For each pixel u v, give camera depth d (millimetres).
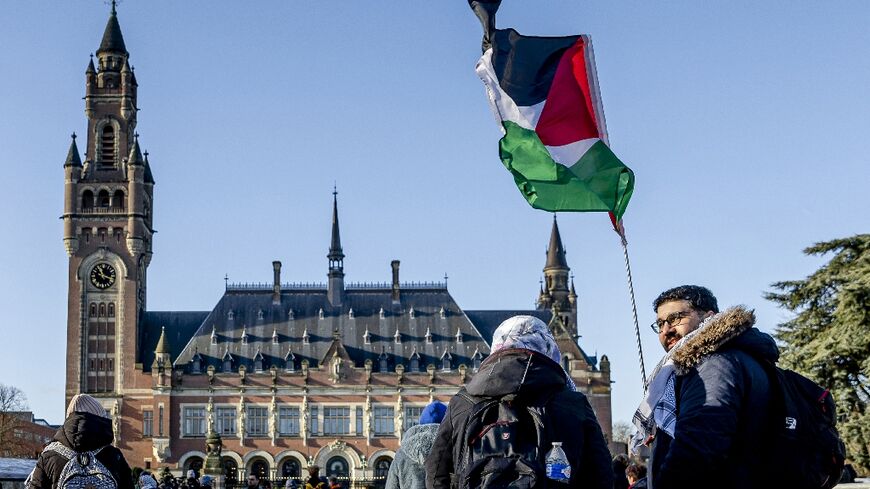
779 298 66250
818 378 59719
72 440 15227
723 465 10273
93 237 147250
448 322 151750
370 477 144875
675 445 10125
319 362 147625
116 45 152125
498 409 10086
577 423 10062
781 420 10359
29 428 186500
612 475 10141
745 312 10812
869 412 56812
